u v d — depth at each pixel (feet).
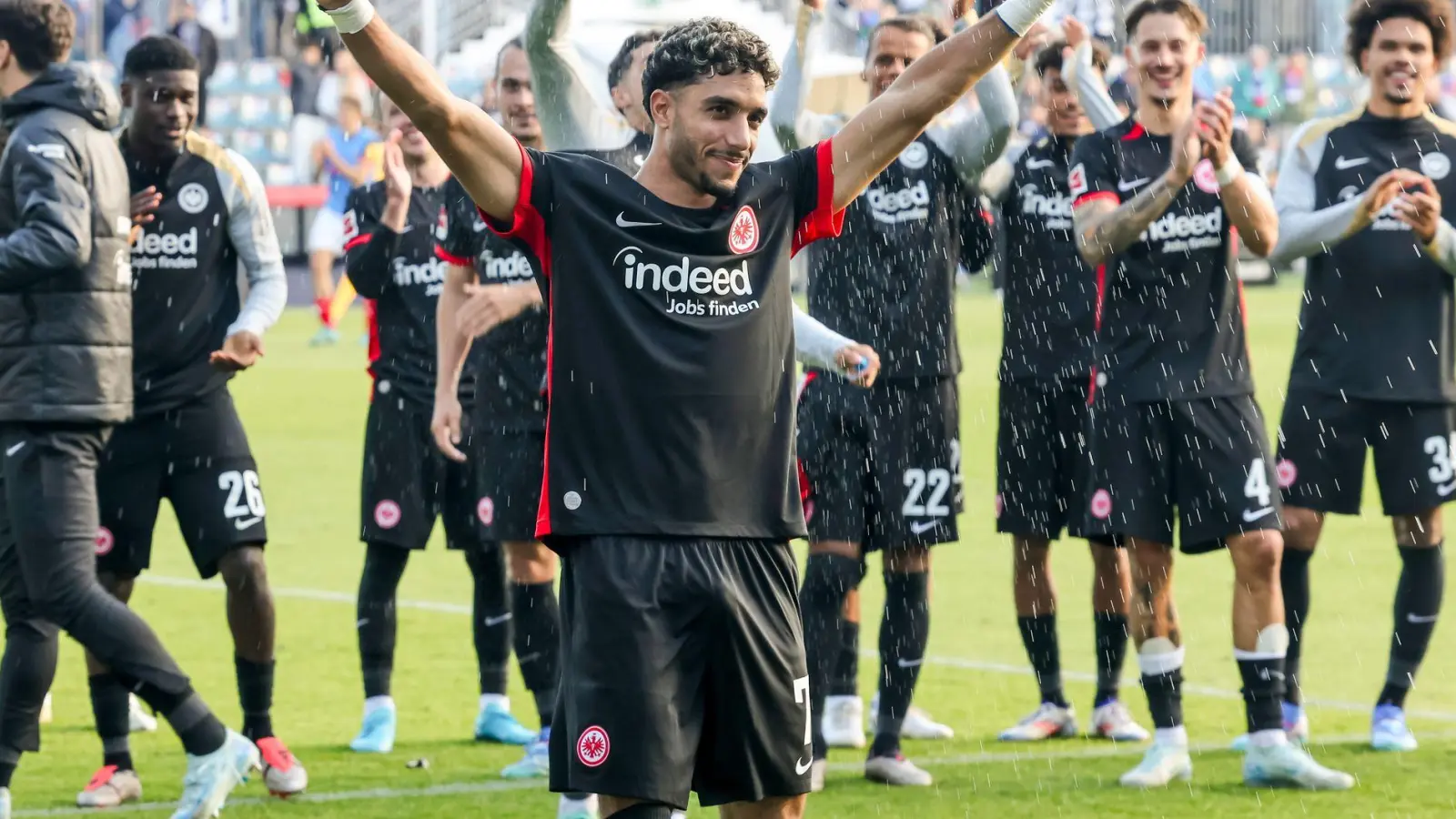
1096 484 30.40
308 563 52.75
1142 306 30.14
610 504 18.56
